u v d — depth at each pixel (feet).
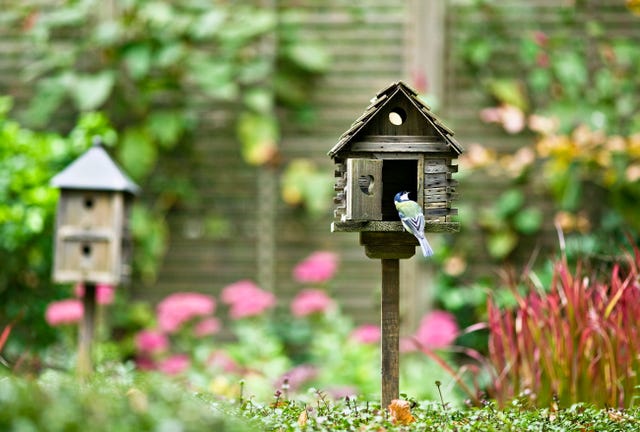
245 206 33.88
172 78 33.71
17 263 28.66
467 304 32.19
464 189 33.37
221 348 32.53
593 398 18.24
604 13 33.55
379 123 16.81
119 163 33.14
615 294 19.36
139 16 33.65
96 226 23.49
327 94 33.94
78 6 33.68
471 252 33.06
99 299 29.81
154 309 33.47
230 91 32.65
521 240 33.30
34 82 33.94
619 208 31.89
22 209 27.25
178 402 12.57
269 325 32.58
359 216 16.49
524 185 33.27
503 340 19.30
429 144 16.80
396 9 33.76
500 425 15.35
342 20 33.91
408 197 16.88
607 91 32.86
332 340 31.37
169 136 32.91
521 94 33.14
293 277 33.71
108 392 13.07
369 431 14.23
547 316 19.80
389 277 17.19
